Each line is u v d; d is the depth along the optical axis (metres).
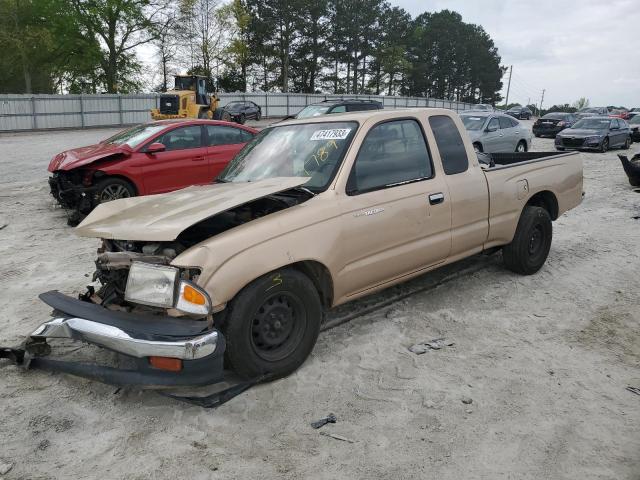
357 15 60.56
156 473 2.75
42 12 42.38
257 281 3.38
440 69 82.75
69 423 3.16
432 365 3.88
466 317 4.72
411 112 4.55
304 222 3.60
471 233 4.89
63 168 7.95
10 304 5.03
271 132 4.79
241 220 3.82
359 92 66.94
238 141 9.78
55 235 7.65
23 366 3.72
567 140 20.88
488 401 3.43
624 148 22.48
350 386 3.59
